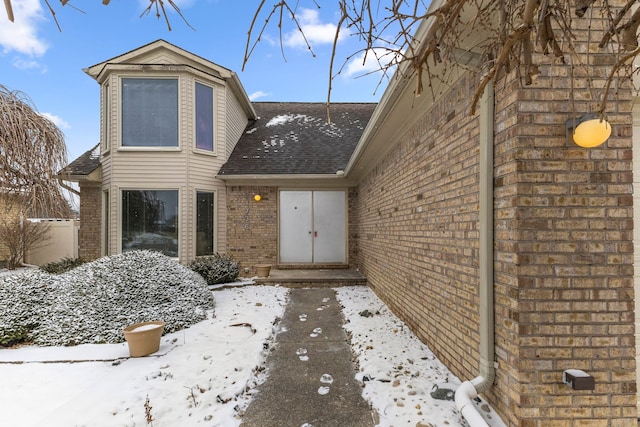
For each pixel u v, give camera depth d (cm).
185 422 238
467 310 277
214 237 848
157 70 776
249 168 864
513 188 212
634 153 253
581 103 212
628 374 203
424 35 254
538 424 202
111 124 774
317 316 511
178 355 354
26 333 398
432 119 362
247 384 294
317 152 945
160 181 781
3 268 1032
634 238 253
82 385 292
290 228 914
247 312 526
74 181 804
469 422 209
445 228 324
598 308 205
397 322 468
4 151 498
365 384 292
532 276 207
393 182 523
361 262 838
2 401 266
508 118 220
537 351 205
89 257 828
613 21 148
